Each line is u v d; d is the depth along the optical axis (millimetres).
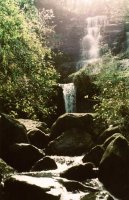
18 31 11750
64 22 30766
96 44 29422
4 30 11383
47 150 15297
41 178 10398
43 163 12328
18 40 12148
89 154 12797
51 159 12508
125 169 10766
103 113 14266
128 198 10266
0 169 11133
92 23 30750
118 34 28875
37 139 15758
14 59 12312
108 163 10992
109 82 14602
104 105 14023
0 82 12664
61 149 15109
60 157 14414
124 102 13711
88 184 10867
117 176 10734
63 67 26922
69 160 13922
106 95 14430
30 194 9469
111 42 28828
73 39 29844
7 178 10430
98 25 30266
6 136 13539
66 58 28359
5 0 11391
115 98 13906
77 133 15820
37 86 13023
